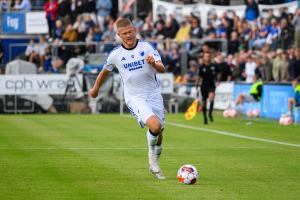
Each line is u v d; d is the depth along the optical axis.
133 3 74.88
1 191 21.56
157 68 23.36
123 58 24.44
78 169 26.73
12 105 64.06
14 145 36.19
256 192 21.55
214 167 27.66
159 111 24.70
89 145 36.31
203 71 54.19
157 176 24.23
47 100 64.50
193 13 72.75
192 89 66.25
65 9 72.94
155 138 23.91
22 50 70.50
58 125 50.53
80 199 20.20
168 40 66.75
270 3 71.31
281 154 32.44
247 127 49.69
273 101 57.09
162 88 65.81
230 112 60.03
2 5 75.44
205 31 71.12
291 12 70.19
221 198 20.45
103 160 29.70
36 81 64.38
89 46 68.81
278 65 60.22
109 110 65.31
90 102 65.00
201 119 58.16
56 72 68.12
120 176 24.88
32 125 50.38
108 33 70.75
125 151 33.47
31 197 20.53
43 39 69.88
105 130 46.25
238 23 69.69
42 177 24.56
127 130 46.34
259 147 35.72
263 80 61.75
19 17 71.75
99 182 23.44
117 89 65.31
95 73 65.00
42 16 71.94
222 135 43.22
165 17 74.81
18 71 66.25
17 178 24.33
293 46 64.50
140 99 24.41
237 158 30.78
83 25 71.31
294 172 26.20
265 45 63.59
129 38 24.14
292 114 53.59
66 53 68.62
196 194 21.11
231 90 64.19
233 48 68.56
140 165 28.03
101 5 73.56
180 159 30.34
